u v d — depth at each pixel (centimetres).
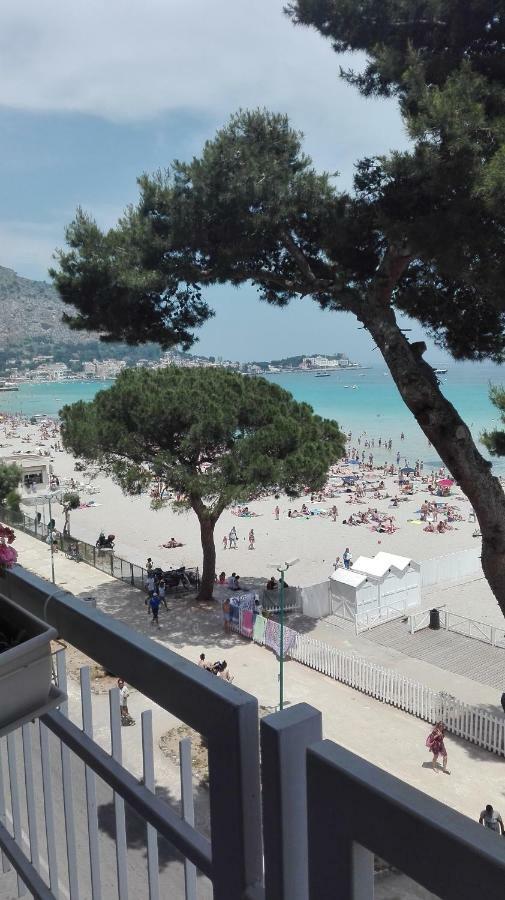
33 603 259
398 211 919
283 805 141
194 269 1145
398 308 1150
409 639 2723
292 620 2927
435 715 1986
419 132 802
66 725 239
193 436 2545
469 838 108
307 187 1030
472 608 3178
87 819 237
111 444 2634
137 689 199
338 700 2145
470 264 833
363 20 929
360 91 994
